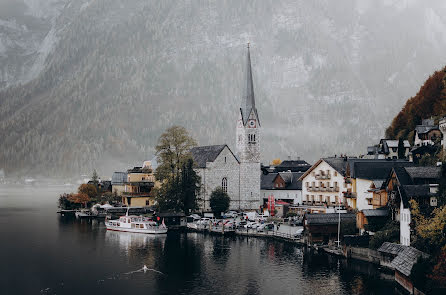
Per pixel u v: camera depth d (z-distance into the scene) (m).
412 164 140.38
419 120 193.88
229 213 181.12
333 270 102.00
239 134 196.25
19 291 91.06
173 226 156.38
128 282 95.94
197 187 168.75
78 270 104.50
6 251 123.19
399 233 104.50
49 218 196.62
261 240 135.50
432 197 100.94
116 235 147.25
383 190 121.31
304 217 126.50
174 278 98.19
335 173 158.75
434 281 78.94
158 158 172.75
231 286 92.81
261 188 199.25
